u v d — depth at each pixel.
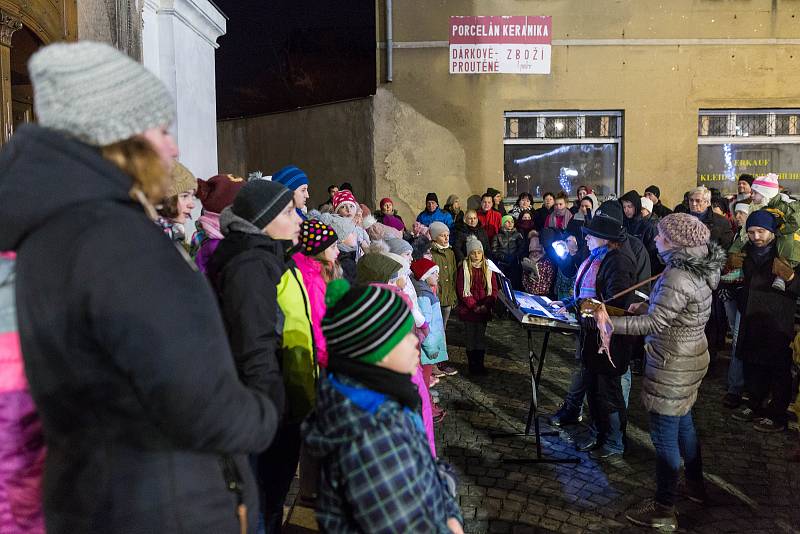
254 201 2.45
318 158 11.81
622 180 11.23
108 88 1.25
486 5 10.86
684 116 11.08
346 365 1.63
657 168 11.16
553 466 4.19
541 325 4.12
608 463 4.23
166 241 1.30
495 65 10.93
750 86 11.04
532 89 11.00
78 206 1.23
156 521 1.27
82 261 1.18
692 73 11.00
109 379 1.22
